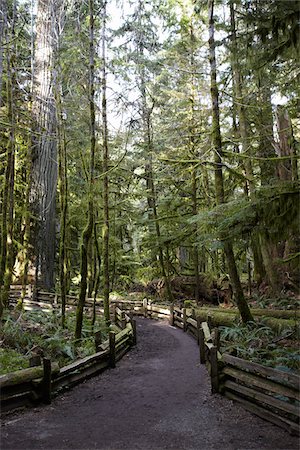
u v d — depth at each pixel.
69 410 5.68
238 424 5.01
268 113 14.34
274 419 4.94
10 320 10.52
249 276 15.88
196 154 16.06
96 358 7.69
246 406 5.48
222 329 10.65
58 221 20.73
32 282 17.05
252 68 7.49
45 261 17.25
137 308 17.22
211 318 11.48
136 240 23.33
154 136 18.41
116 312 13.48
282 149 13.11
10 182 11.50
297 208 5.91
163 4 16.05
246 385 5.84
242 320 10.01
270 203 6.16
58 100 11.40
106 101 11.76
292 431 4.58
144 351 10.05
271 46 6.58
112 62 12.07
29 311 13.17
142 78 16.25
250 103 13.77
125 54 14.48
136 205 21.77
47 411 5.62
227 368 6.07
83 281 9.54
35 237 17.06
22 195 17.06
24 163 16.56
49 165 16.72
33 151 16.52
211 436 4.69
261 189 6.37
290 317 10.70
